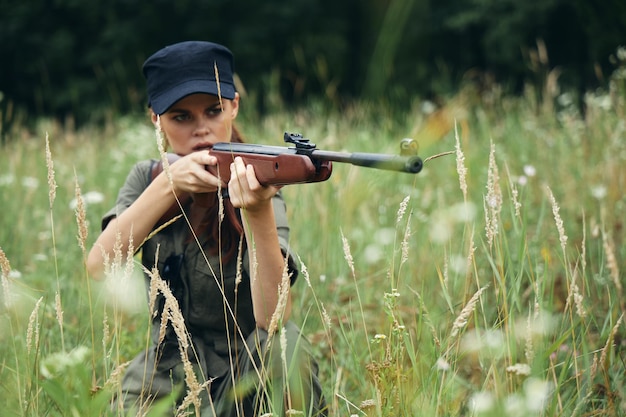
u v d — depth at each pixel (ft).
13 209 17.48
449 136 22.13
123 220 8.58
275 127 23.82
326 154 7.18
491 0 49.62
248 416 8.23
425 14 49.08
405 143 6.53
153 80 9.14
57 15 61.11
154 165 9.32
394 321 7.71
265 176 7.64
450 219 12.59
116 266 7.73
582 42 47.06
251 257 8.01
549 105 22.85
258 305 8.29
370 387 8.44
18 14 59.41
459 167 7.73
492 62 51.39
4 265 7.80
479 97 29.17
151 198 8.58
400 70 47.85
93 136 30.12
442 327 9.78
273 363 7.95
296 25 57.26
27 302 9.57
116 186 20.15
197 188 8.33
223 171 8.17
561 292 11.46
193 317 8.71
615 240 13.00
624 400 7.92
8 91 60.13
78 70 60.59
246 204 7.83
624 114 18.88
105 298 8.37
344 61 56.18
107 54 58.54
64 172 21.86
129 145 25.21
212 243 8.67
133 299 8.37
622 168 16.43
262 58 57.00
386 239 14.08
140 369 8.80
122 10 59.06
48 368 7.07
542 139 21.24
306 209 15.35
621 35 41.14
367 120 27.09
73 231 16.30
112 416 7.34
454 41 53.01
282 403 7.85
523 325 7.81
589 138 20.27
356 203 15.08
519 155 19.92
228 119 9.15
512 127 24.18
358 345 10.96
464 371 9.84
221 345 8.73
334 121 25.07
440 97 32.81
